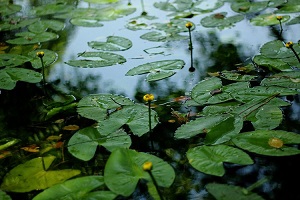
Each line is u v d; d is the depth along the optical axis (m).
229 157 3.46
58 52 4.54
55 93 4.06
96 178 3.40
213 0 5.35
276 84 3.89
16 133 3.76
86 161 3.56
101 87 4.09
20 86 4.16
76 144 3.59
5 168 3.55
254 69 4.12
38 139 3.71
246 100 3.79
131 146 3.63
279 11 4.93
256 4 5.11
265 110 3.70
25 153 3.63
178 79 4.11
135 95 3.99
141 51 4.49
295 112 3.74
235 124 3.62
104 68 4.30
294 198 3.34
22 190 3.41
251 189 3.36
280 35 4.56
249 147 3.51
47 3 5.65
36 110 3.93
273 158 3.51
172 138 3.66
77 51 4.55
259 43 4.47
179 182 3.44
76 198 3.32
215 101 3.81
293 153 3.45
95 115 3.78
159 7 5.27
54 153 3.61
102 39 4.72
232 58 4.30
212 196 3.37
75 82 4.16
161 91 4.01
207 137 3.58
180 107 3.86
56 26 4.96
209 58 4.32
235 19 4.86
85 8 5.36
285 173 3.44
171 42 4.60
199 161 3.47
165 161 3.49
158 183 3.37
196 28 4.80
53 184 3.44
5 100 4.03
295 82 3.88
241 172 3.46
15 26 5.01
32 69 4.33
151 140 3.66
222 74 4.10
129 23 4.97
